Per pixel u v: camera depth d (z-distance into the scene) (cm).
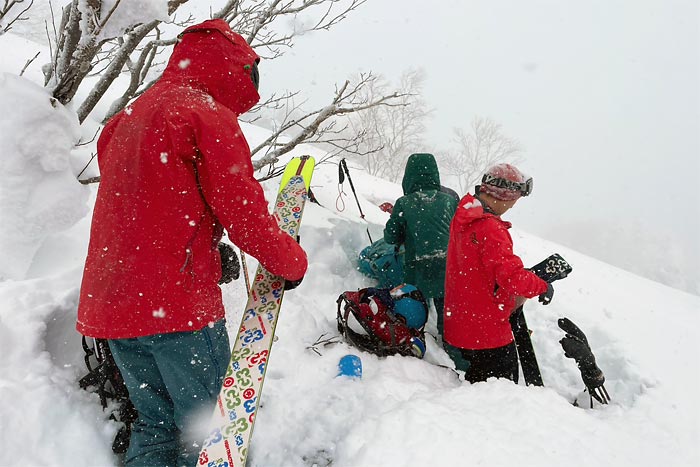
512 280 241
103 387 200
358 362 262
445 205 355
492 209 267
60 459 179
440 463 183
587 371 267
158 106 159
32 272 239
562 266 260
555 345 342
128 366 175
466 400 226
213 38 172
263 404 229
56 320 212
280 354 261
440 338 348
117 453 191
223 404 175
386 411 215
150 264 159
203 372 174
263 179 336
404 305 299
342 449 197
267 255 173
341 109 325
